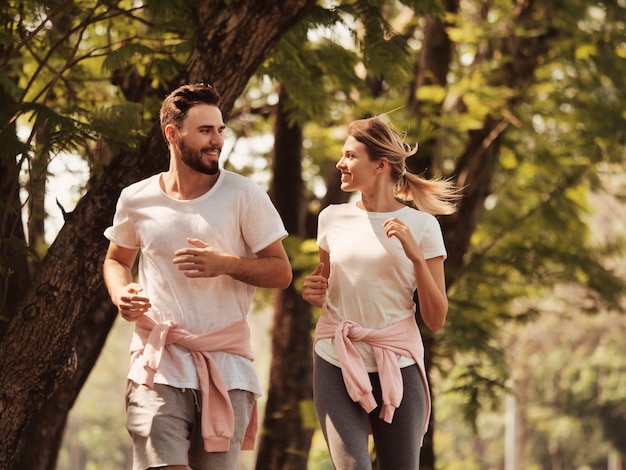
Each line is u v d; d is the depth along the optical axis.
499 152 14.16
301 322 14.56
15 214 8.14
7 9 8.30
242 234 5.39
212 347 5.25
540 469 49.62
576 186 15.66
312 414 11.41
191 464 5.38
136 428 5.21
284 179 14.10
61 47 9.25
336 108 13.12
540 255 15.23
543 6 13.41
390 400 5.54
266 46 7.27
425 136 12.00
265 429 14.52
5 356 7.00
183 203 5.32
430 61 13.16
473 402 13.23
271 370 14.60
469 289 14.25
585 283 15.88
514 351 42.38
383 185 5.76
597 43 13.38
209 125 5.23
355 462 5.50
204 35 7.23
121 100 10.12
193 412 5.27
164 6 7.97
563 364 45.06
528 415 47.38
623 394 44.06
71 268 7.01
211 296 5.28
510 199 16.62
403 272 5.65
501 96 12.95
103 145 8.41
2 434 7.02
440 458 31.95
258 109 15.52
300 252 12.03
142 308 5.12
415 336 5.71
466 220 13.70
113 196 7.07
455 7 13.59
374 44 9.03
